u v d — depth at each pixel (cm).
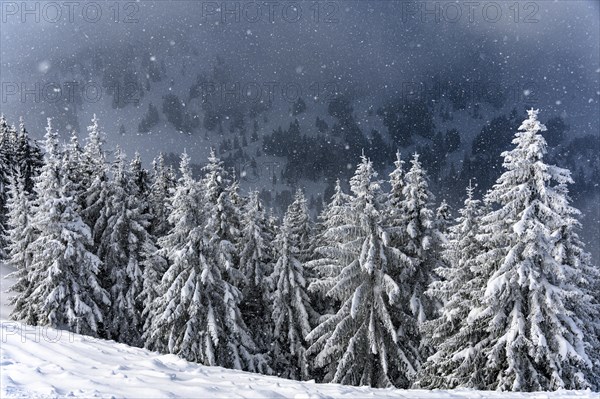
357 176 2188
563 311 1559
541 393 1199
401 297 2273
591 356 1659
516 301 1647
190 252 2298
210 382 958
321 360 2133
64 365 952
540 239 1603
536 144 1627
